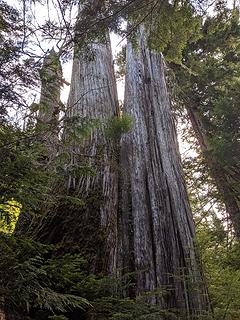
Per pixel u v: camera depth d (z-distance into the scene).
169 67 11.36
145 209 6.49
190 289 5.48
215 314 5.59
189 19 5.75
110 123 6.00
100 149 6.01
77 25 4.99
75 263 4.10
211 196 10.43
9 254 2.93
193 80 10.95
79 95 7.62
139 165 7.06
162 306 5.13
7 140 3.14
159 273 5.66
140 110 8.08
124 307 4.10
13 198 3.26
